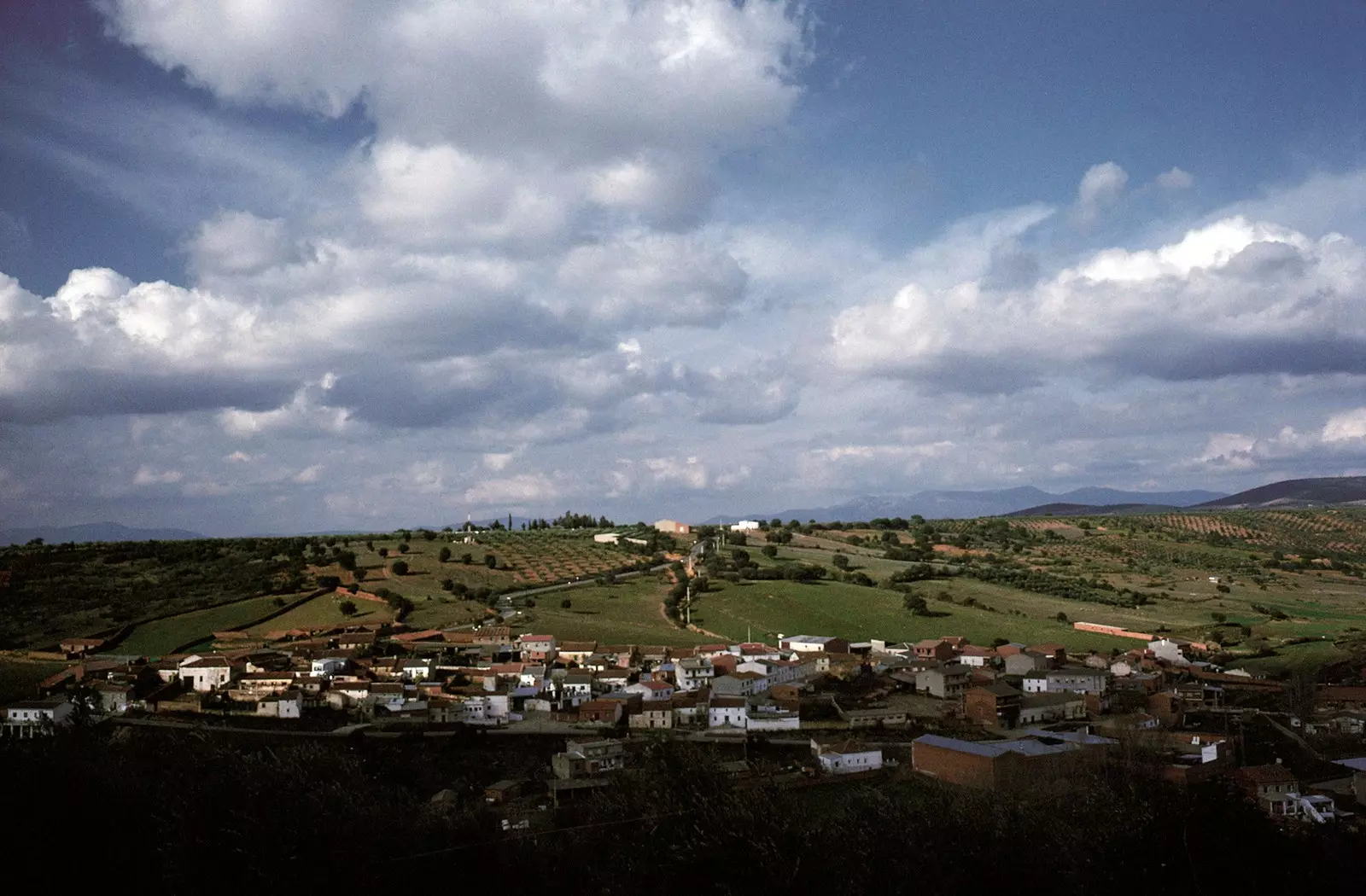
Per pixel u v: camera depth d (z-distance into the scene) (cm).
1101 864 5591
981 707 14788
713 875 5619
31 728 12462
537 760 12444
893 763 11869
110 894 5250
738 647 19375
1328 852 5575
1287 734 13812
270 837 5341
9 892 5153
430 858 5850
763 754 12662
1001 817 6362
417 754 12669
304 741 13300
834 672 18050
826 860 5688
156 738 11488
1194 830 5475
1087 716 15162
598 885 5919
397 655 18725
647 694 15875
